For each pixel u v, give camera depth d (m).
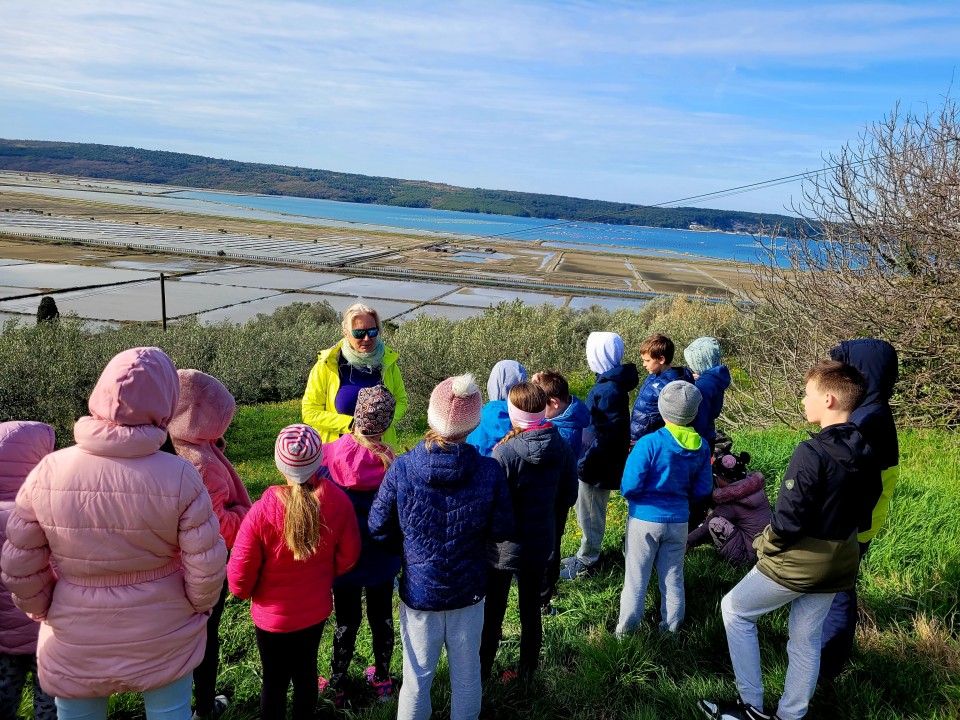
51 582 2.38
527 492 3.38
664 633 3.80
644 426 5.08
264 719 3.01
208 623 3.27
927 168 7.52
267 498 2.84
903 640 3.60
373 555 3.47
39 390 14.67
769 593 2.91
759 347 10.64
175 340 21.25
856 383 2.87
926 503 5.23
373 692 3.62
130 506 2.27
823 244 8.52
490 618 3.52
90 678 2.35
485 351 17.94
